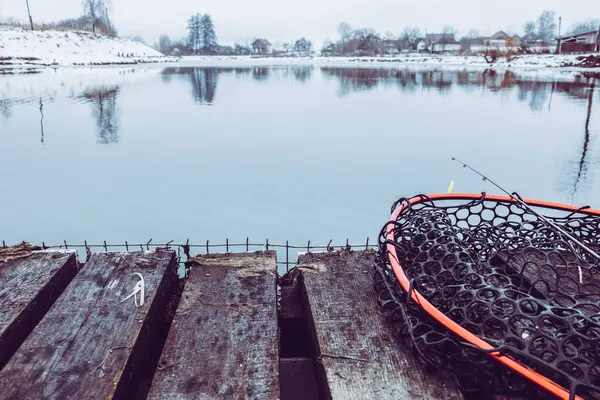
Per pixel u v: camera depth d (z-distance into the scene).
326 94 20.73
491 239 2.59
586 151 9.63
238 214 6.24
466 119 13.75
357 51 102.19
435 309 1.79
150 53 90.25
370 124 13.06
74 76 31.84
